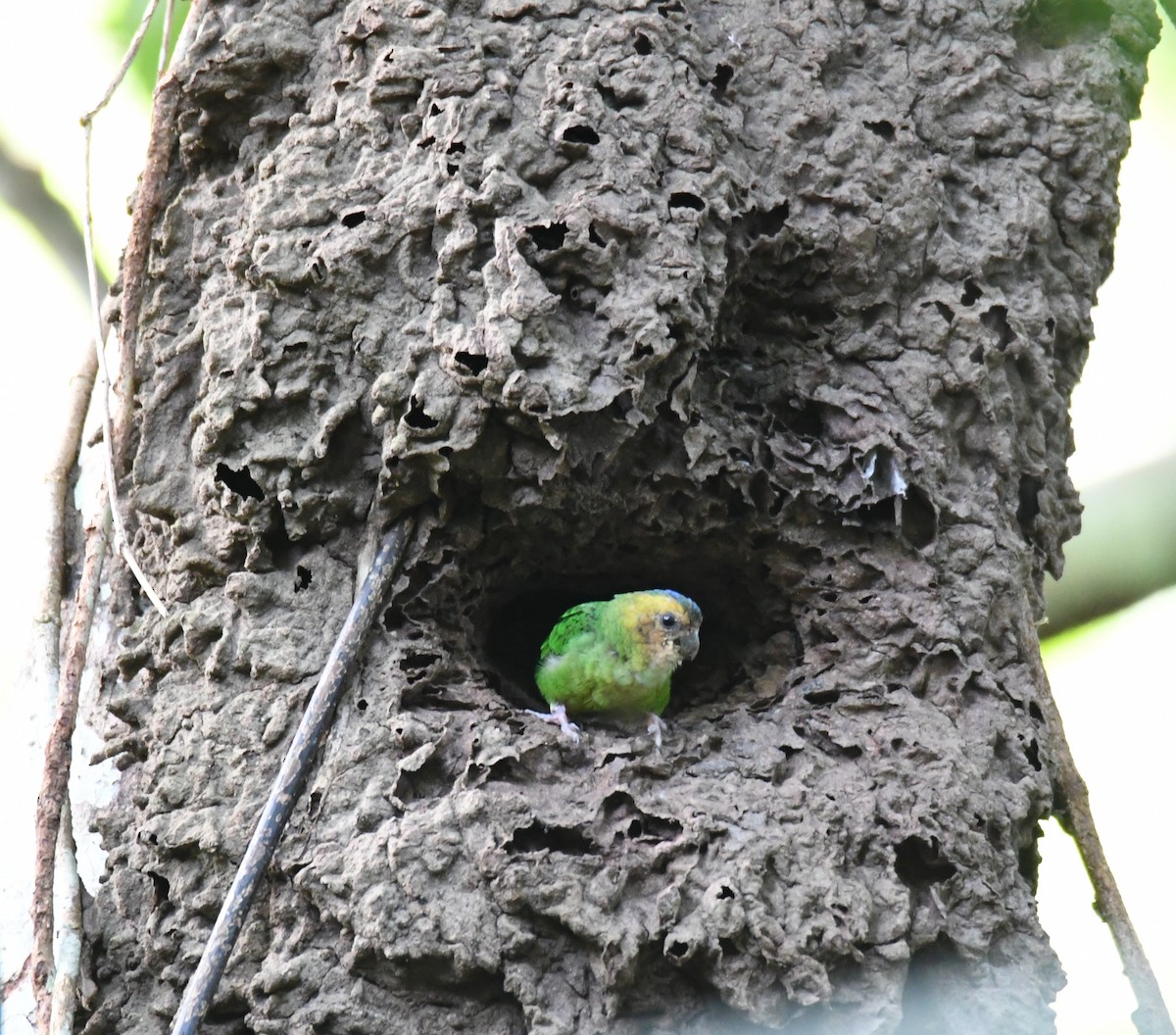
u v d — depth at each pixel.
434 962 9.01
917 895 9.77
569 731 10.17
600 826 9.57
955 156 11.74
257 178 10.93
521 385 9.84
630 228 10.29
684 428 10.70
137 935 9.77
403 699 10.09
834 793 10.10
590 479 10.52
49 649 10.91
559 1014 8.98
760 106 11.42
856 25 11.83
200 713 10.05
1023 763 10.46
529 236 10.16
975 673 10.75
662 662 11.54
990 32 11.95
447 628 10.83
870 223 11.30
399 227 10.34
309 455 10.24
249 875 9.08
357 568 10.45
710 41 11.48
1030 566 11.27
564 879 9.18
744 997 9.05
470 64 10.69
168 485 10.66
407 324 10.25
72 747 10.43
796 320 11.46
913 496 11.11
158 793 9.80
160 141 11.22
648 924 9.13
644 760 10.02
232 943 8.91
